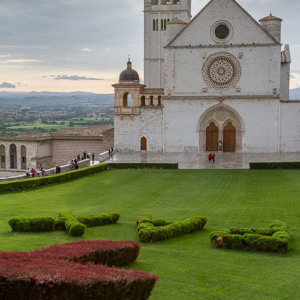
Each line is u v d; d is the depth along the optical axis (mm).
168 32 82250
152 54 111688
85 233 29625
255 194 44781
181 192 47062
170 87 82875
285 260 23125
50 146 94062
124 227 31562
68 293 14383
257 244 24938
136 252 21688
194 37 81500
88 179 57781
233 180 54031
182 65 82312
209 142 84250
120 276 15164
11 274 14602
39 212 37094
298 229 30234
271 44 79812
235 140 83625
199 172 60812
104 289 14633
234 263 22375
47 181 54562
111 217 32656
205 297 17844
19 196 47000
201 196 44594
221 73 81562
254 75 80938
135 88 84000
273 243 24719
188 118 82875
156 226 30484
